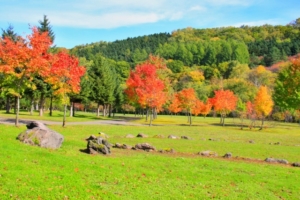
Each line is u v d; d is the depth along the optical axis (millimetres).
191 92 59656
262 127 56531
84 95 65938
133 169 16734
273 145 30875
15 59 27703
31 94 54344
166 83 70375
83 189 12203
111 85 74125
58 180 12617
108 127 40688
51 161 15219
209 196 13570
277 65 135375
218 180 16266
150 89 51438
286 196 14562
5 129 23688
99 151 19891
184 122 68375
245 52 166000
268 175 17922
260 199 13750
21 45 28031
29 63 28000
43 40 28781
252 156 24078
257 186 15703
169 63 147750
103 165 16531
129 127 43594
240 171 18453
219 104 61594
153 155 21406
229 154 22906
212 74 134250
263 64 162000
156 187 14000
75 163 15781
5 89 46375
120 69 135000
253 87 96875
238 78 112812
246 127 59719
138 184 14133
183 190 13977
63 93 34938
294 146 31047
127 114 110812
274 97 63188
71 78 33875
